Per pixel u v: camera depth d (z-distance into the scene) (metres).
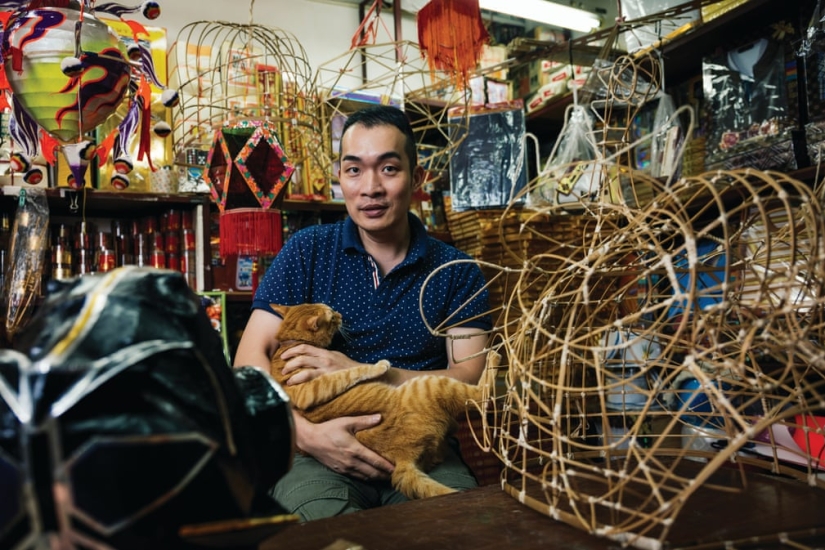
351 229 1.61
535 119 2.76
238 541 0.44
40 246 1.97
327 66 3.16
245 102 2.14
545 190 2.23
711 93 2.11
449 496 0.86
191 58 2.34
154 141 2.28
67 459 0.38
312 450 1.31
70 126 1.22
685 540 0.63
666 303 0.62
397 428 1.34
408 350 1.55
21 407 0.39
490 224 2.30
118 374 0.42
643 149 2.27
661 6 2.19
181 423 0.41
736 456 0.80
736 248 0.86
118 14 1.35
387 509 0.81
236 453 0.46
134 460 0.38
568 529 0.70
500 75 3.05
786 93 1.89
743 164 1.91
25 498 0.37
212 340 0.52
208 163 1.80
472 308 1.59
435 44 1.88
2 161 2.04
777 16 1.92
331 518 0.78
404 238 1.64
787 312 0.63
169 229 2.35
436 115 2.80
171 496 0.40
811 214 0.63
